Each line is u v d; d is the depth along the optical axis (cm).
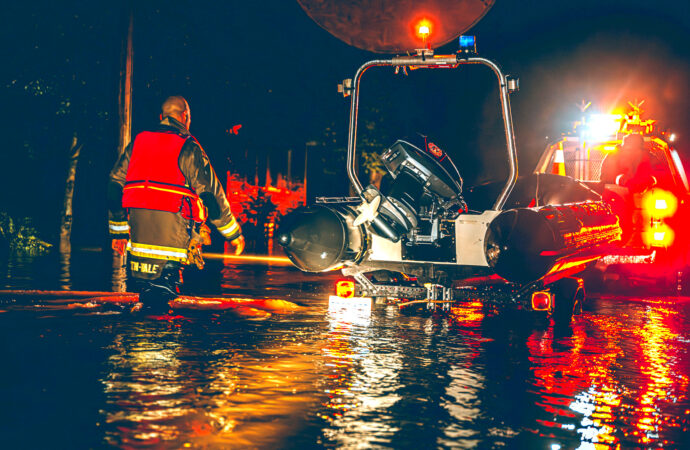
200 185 798
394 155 860
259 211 2684
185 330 674
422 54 893
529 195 966
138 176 788
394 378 507
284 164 2908
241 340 634
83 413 391
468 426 395
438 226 855
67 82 1803
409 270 889
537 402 453
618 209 1118
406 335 706
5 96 1811
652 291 1266
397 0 916
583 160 1277
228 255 2025
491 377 523
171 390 446
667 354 647
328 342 645
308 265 851
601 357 622
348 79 920
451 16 922
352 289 923
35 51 1761
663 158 1270
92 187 2641
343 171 2606
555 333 762
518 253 773
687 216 1215
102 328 662
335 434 373
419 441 366
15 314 722
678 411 444
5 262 1445
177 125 811
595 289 1287
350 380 495
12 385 445
